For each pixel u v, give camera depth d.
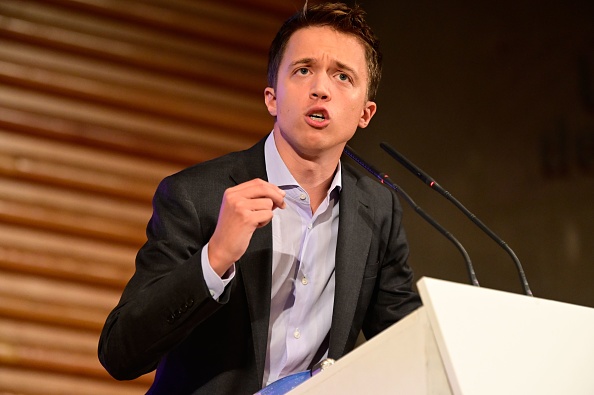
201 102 14.18
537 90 16.27
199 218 6.53
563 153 16.02
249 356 6.32
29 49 13.51
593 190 15.85
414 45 16.14
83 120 13.59
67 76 13.58
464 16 16.36
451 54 16.22
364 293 7.07
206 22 14.34
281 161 6.88
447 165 15.84
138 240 13.59
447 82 16.12
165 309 5.82
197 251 6.26
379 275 7.42
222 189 6.71
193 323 5.88
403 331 4.43
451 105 16.05
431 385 4.25
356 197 7.23
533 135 16.11
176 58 14.13
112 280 13.42
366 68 6.91
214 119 14.20
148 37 14.05
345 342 6.61
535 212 15.84
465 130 16.00
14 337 13.03
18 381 12.98
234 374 6.28
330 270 6.91
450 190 15.73
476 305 4.36
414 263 15.41
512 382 4.21
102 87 13.70
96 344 13.28
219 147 14.16
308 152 6.73
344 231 6.95
